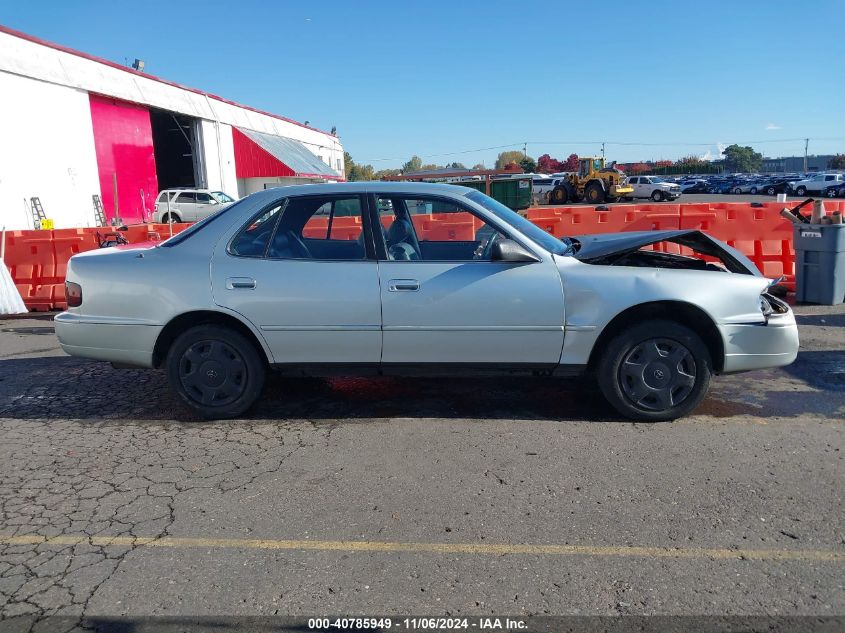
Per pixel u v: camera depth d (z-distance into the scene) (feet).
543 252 15.49
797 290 28.86
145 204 87.30
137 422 16.53
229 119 115.03
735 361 15.44
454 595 9.39
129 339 16.06
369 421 16.31
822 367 20.06
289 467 13.69
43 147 67.92
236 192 119.34
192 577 9.91
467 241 16.11
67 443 15.19
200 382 16.33
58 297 32.99
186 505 12.13
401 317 15.40
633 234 17.34
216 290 15.70
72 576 9.96
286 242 16.01
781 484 12.58
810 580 9.62
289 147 135.54
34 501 12.34
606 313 15.17
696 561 10.12
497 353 15.55
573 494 12.31
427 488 12.65
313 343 15.71
